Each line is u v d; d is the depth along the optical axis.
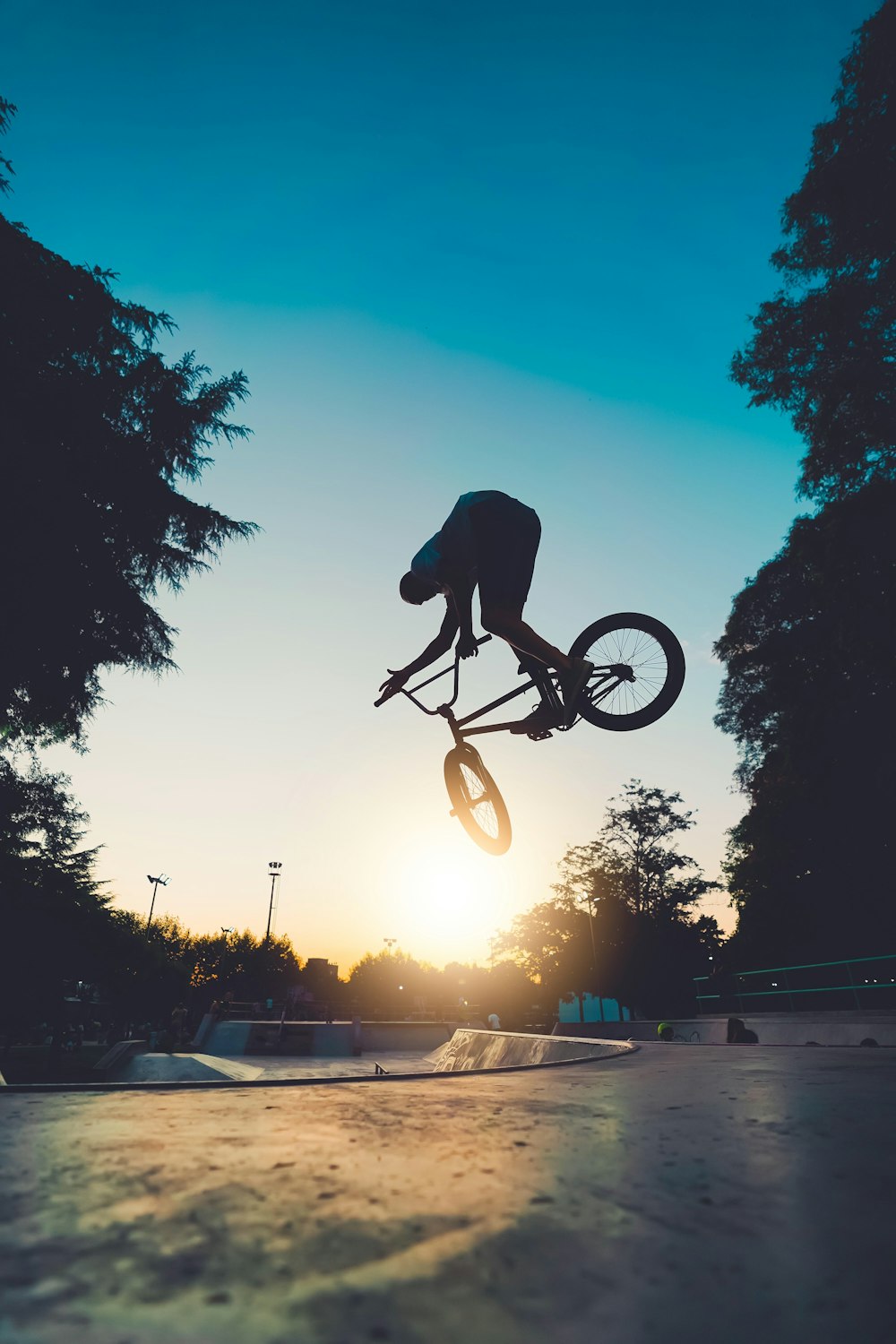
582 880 51.28
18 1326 0.79
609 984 47.03
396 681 5.29
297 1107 2.40
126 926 23.92
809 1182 1.43
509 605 4.42
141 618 15.13
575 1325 0.81
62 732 16.53
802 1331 0.80
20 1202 1.27
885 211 16.80
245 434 16.39
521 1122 2.11
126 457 15.16
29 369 14.02
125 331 15.77
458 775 5.59
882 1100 2.52
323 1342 0.76
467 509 4.55
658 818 50.41
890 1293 0.92
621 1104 2.49
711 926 48.22
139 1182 1.41
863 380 17.48
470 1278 0.95
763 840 28.56
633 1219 1.20
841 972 20.78
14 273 13.86
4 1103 2.49
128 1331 0.79
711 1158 1.64
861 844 25.08
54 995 26.45
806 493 19.84
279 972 74.69
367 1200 1.30
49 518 13.55
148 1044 27.91
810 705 22.28
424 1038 34.31
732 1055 5.34
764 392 19.61
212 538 16.17
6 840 20.48
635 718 4.71
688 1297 0.90
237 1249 1.05
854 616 18.16
